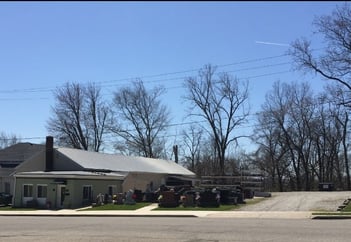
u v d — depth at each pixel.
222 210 36.69
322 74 49.56
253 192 54.69
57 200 45.47
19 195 47.25
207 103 80.19
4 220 28.34
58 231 20.03
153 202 47.41
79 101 83.25
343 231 18.23
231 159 92.75
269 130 89.19
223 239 16.27
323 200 44.03
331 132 88.69
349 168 91.25
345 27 46.84
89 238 17.14
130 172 56.44
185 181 65.62
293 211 34.22
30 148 65.12
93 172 50.62
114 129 85.12
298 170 87.88
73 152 54.31
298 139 87.38
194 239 16.41
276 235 17.14
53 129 83.31
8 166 63.69
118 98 98.69
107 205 44.50
